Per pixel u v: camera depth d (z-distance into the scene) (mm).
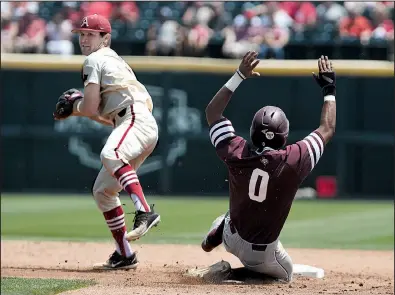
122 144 26062
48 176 65125
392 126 62844
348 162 63250
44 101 64750
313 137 23047
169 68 63438
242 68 22938
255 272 24938
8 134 65000
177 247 37031
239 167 22844
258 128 22859
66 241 38844
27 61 64062
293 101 63156
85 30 26984
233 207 23469
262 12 66438
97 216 51312
